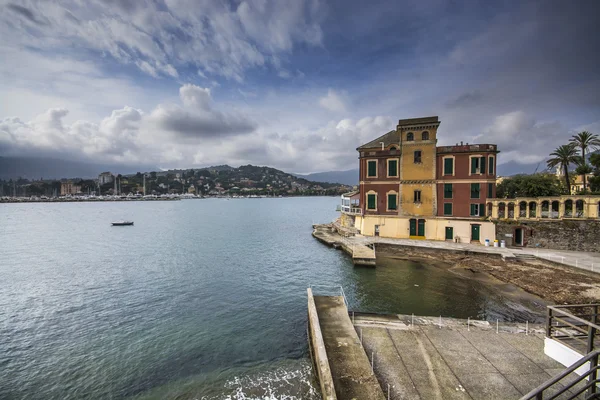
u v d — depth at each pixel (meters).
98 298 27.67
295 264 39.56
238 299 27.27
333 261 40.25
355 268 35.59
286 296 27.86
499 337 15.55
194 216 128.38
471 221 42.66
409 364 13.34
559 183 54.25
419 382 12.10
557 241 38.16
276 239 61.72
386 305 24.30
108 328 21.72
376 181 48.31
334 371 12.84
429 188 45.19
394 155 46.97
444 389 11.59
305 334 20.70
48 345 19.47
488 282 28.88
